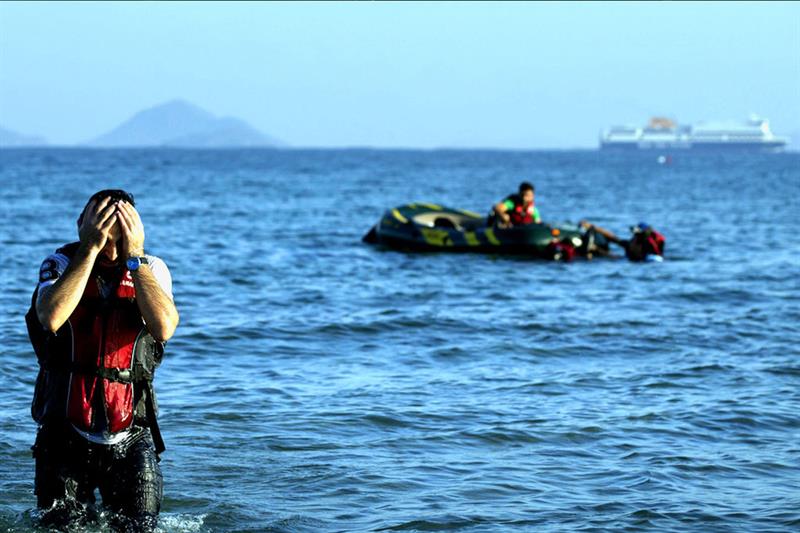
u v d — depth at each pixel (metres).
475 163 182.88
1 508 6.56
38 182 69.69
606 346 13.63
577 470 7.96
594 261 25.12
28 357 11.96
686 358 12.81
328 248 27.53
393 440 8.76
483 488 7.45
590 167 161.62
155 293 5.53
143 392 5.79
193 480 7.45
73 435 5.66
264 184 75.19
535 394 10.69
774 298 18.61
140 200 50.75
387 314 15.95
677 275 22.23
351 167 136.25
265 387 10.80
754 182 93.69
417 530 6.53
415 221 27.83
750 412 9.90
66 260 5.71
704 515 6.86
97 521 5.72
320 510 6.88
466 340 13.95
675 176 113.75
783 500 7.21
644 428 9.29
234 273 21.25
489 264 24.17
